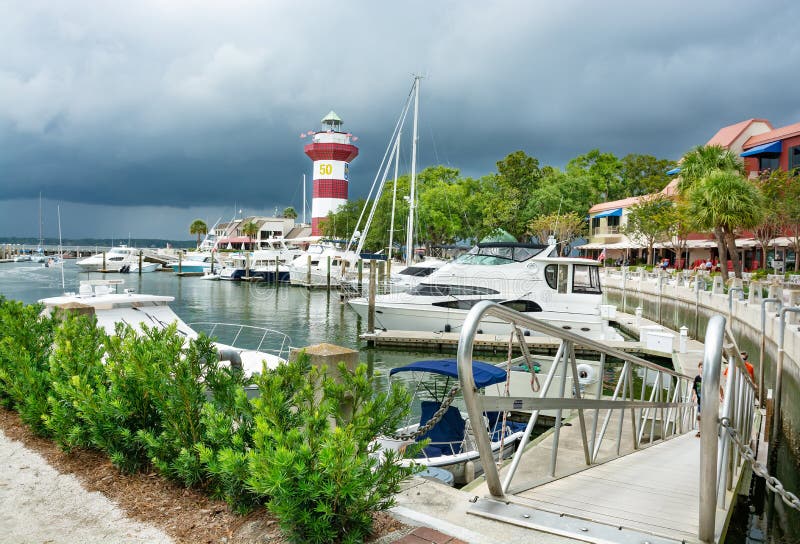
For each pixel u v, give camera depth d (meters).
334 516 3.45
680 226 46.66
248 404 4.24
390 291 30.75
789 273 29.61
